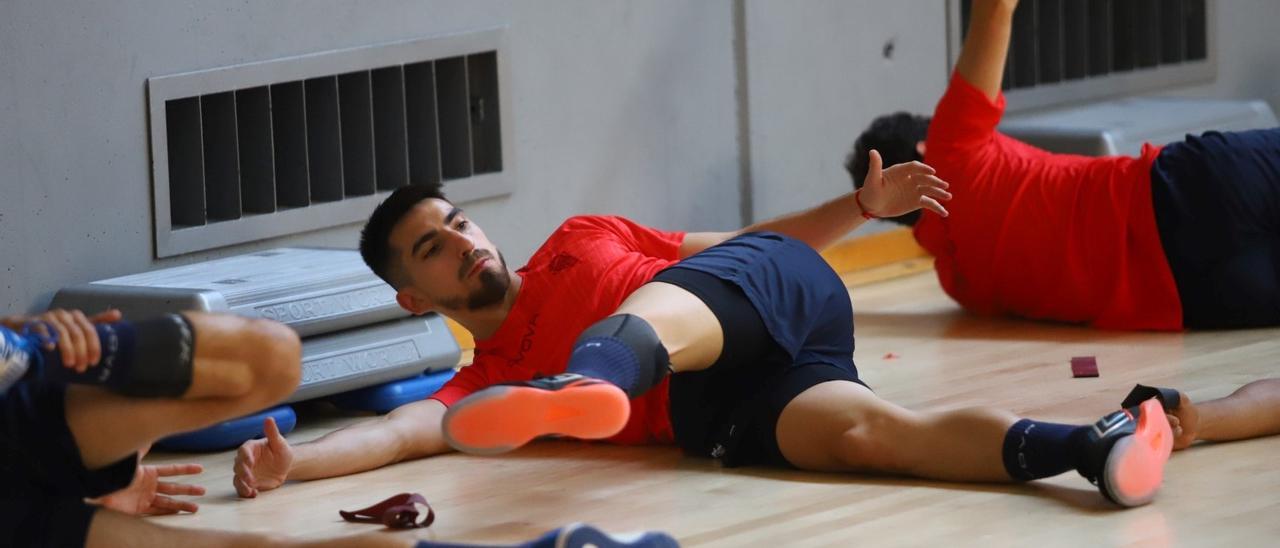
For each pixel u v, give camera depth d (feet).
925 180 16.87
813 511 13.44
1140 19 32.09
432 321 19.66
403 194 16.33
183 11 20.39
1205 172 20.30
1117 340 20.65
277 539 10.97
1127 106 29.53
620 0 24.67
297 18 21.36
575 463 15.88
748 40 26.16
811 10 26.89
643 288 14.49
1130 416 13.06
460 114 23.21
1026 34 29.81
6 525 10.73
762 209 26.71
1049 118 28.27
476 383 16.66
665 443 16.40
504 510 14.14
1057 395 17.76
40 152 19.44
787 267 14.99
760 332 14.57
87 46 19.70
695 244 17.37
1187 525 12.49
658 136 25.34
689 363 14.20
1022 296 22.04
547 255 17.02
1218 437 14.78
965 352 20.58
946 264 22.81
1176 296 20.67
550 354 16.42
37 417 10.58
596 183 24.68
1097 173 21.27
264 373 10.61
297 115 21.62
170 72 20.36
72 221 19.76
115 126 20.01
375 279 18.98
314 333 18.30
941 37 28.71
